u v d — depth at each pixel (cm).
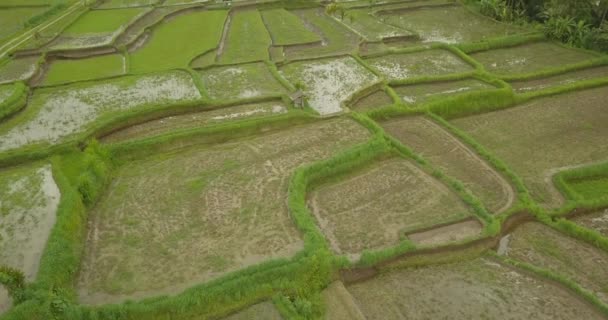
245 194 1620
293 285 1255
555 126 2145
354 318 1202
